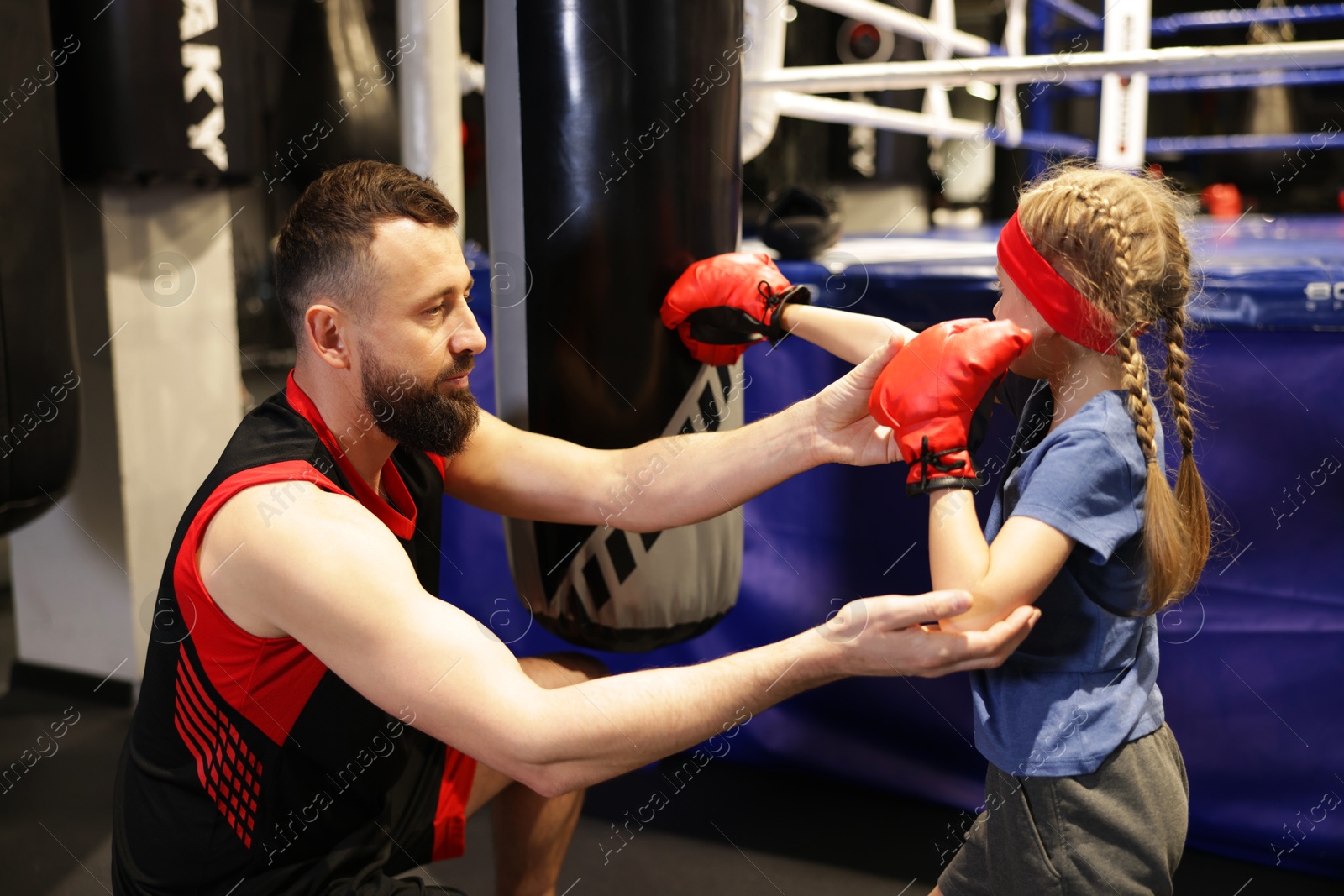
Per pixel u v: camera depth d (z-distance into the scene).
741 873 1.59
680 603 1.39
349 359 1.08
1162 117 5.56
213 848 1.06
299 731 1.07
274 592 0.96
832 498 1.76
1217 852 1.61
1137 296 1.00
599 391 1.32
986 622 0.95
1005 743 1.06
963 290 1.57
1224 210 4.54
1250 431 1.47
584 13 1.21
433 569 1.31
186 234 2.29
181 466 2.33
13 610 2.56
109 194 2.14
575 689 0.96
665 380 1.33
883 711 1.79
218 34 2.09
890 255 1.99
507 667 0.95
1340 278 1.38
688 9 1.22
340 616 0.94
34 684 2.36
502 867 1.39
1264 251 1.98
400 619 0.94
